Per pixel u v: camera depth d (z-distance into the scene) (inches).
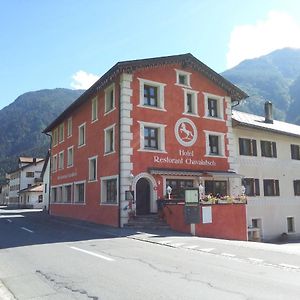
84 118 1210.6
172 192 976.3
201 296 292.8
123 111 936.9
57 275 377.7
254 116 1427.2
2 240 665.0
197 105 1081.4
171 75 1044.5
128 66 944.3
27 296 306.8
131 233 757.9
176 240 645.9
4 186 4443.9
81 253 511.5
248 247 570.9
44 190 2098.9
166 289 314.5
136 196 948.0
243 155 1184.8
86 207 1133.1
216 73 1115.3
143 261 446.9
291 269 404.8
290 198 1310.3
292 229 1302.9
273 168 1272.1
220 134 1114.1
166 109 1011.9
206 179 1044.5
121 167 914.1
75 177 1259.8
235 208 865.5
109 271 390.3
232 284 331.0
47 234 768.9
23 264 439.5
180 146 1018.1
